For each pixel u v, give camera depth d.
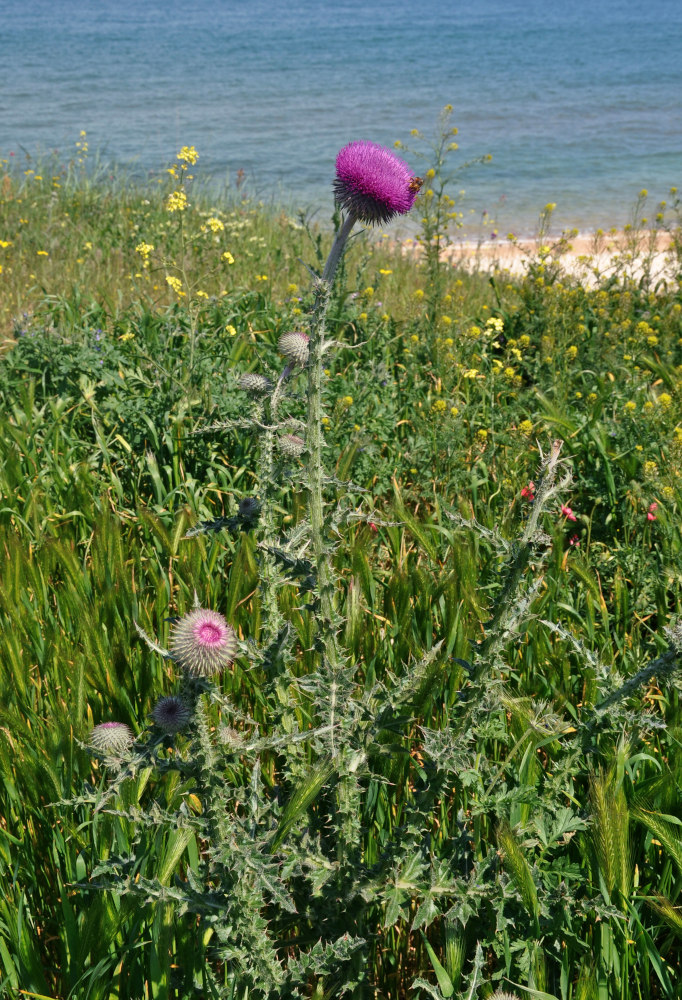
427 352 7.03
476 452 5.62
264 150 30.14
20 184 15.97
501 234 19.33
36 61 57.56
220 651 2.06
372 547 4.46
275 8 116.94
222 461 5.43
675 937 2.75
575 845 2.83
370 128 36.06
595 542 4.81
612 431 5.56
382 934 2.70
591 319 8.30
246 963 2.20
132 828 2.59
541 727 2.62
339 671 2.29
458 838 2.54
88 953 2.34
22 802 2.92
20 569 3.69
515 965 2.45
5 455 4.84
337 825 2.46
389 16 104.56
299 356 2.78
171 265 6.83
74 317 7.23
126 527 4.73
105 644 3.22
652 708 3.16
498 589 3.40
